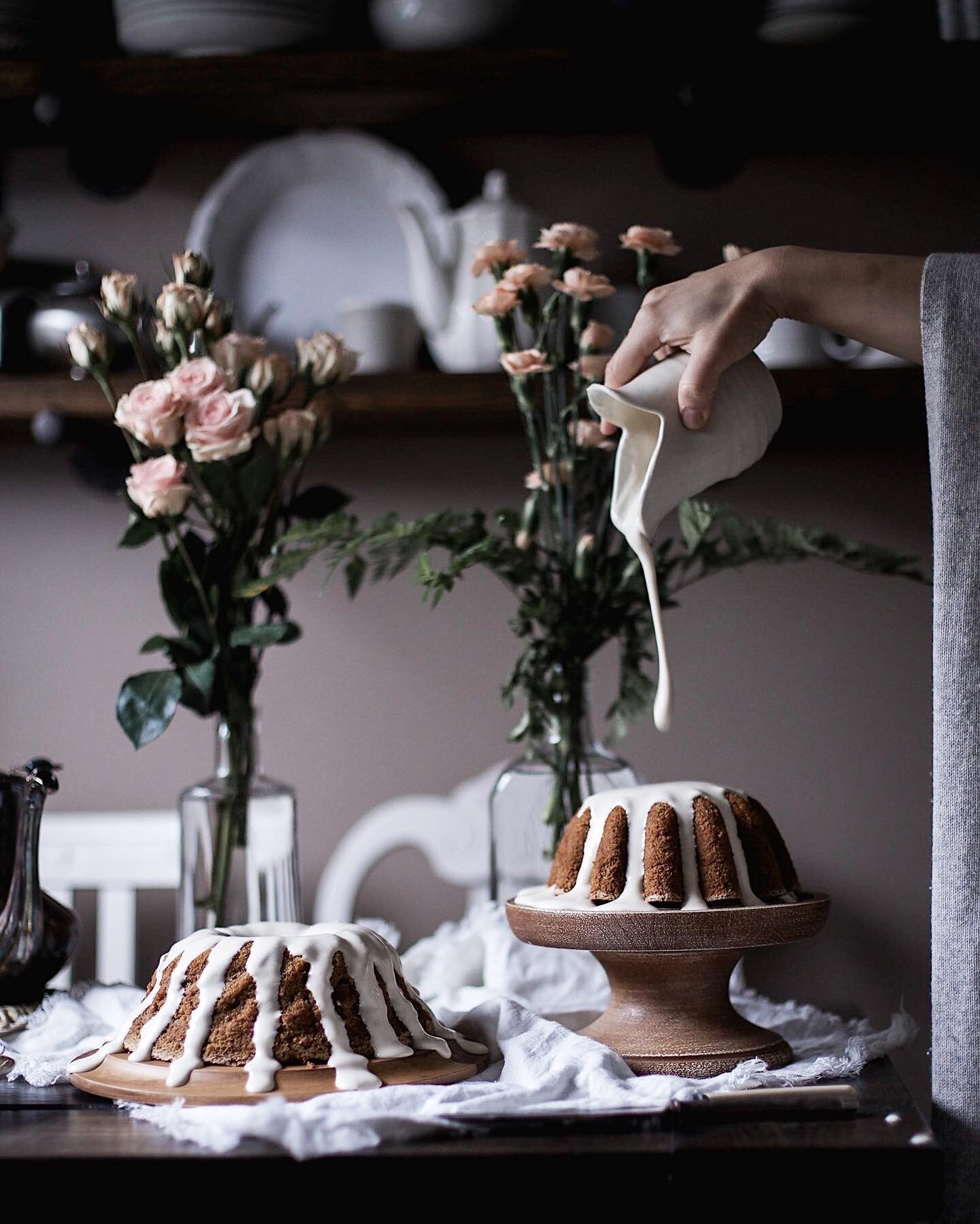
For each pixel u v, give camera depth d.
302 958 0.80
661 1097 0.76
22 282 1.67
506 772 1.12
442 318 1.53
